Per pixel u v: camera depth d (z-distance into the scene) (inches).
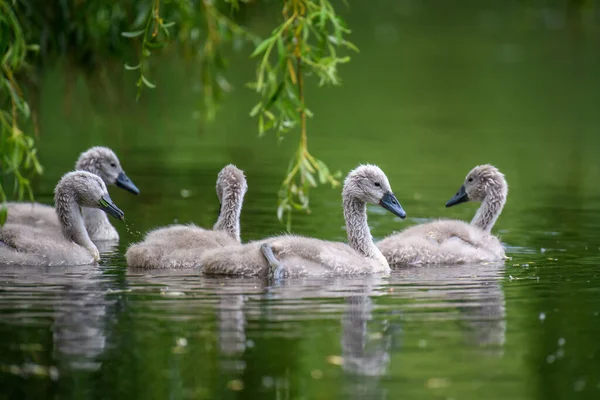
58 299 528.1
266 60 629.0
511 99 1561.3
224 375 423.2
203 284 568.7
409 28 2164.1
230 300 530.6
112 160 783.7
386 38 2073.1
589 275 609.3
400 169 1058.1
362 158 1116.5
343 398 403.2
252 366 432.5
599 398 405.4
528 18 2253.9
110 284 566.6
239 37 784.9
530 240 736.3
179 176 983.6
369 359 442.6
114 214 666.2
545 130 1328.7
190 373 424.8
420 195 920.9
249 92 1596.9
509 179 1021.8
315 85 1694.1
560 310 521.0
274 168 1034.1
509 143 1234.6
